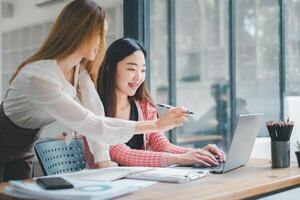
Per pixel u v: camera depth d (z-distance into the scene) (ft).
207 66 32.14
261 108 13.21
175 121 5.39
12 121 5.91
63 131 6.94
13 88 5.70
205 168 5.78
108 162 6.11
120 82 6.95
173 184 4.61
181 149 7.06
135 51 6.93
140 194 4.11
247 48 24.00
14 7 10.63
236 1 11.75
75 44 5.28
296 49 11.45
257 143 9.06
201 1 32.58
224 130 19.02
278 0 11.48
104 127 5.12
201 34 32.81
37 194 3.88
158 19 31.07
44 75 5.04
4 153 6.12
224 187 4.45
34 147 6.31
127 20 9.39
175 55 13.89
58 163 6.46
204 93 31.81
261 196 4.72
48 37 5.41
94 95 6.13
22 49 10.37
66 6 5.40
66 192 3.86
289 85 11.31
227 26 11.89
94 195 3.74
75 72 5.85
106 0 8.96
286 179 5.01
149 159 6.22
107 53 6.98
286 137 5.93
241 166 6.02
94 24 5.28
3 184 4.67
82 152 6.88
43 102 5.02
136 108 7.34
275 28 11.75
